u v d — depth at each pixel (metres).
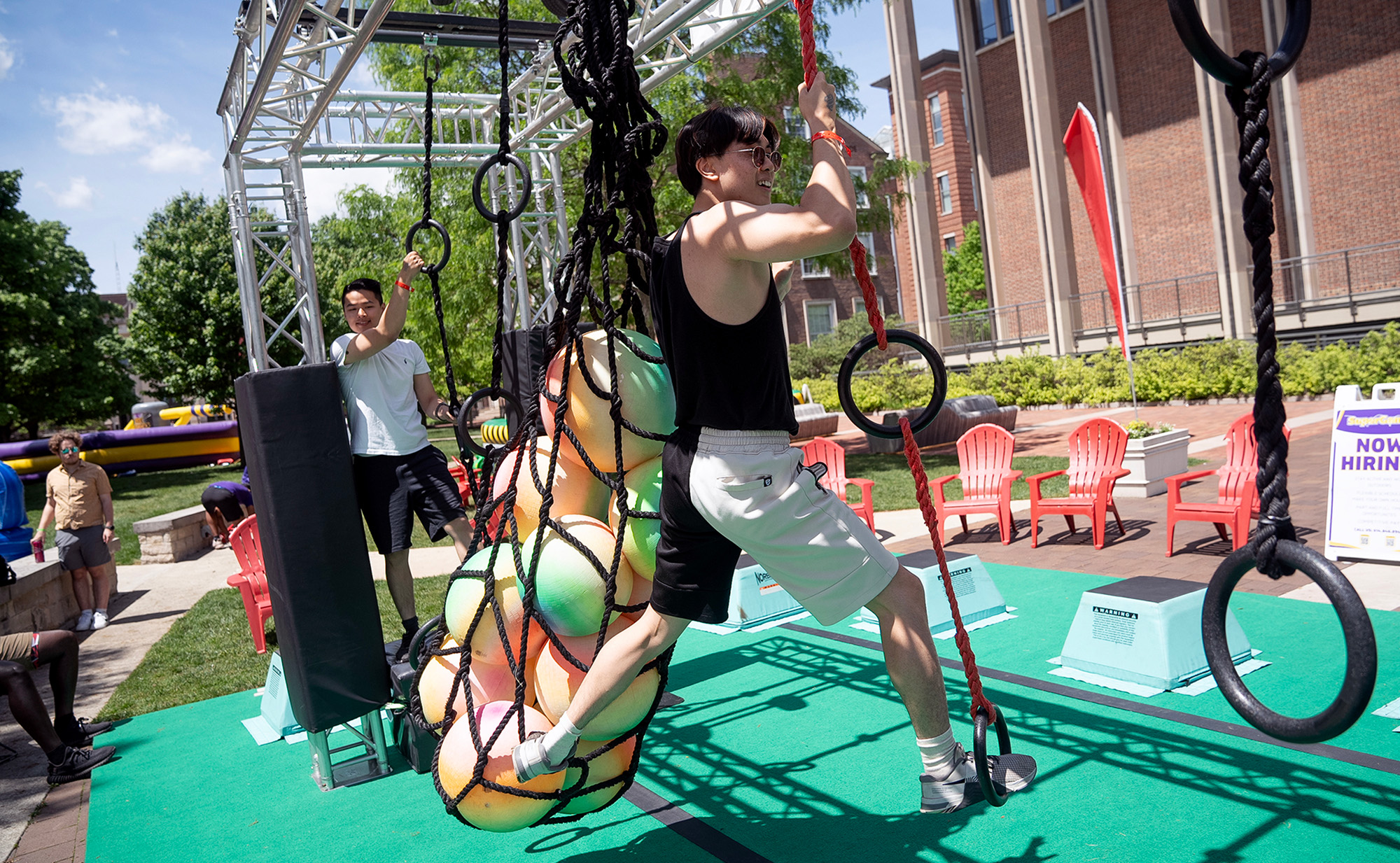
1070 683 4.60
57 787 4.59
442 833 3.65
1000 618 5.86
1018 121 25.77
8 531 8.61
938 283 25.44
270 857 3.56
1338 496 6.33
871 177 16.62
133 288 32.56
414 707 3.08
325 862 3.47
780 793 3.71
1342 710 1.41
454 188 14.48
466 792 2.65
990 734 3.99
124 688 6.24
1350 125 19.28
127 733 5.35
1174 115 22.02
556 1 4.55
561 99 8.41
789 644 5.84
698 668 5.54
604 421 2.62
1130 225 22.72
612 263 13.20
